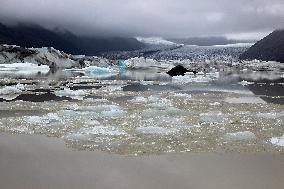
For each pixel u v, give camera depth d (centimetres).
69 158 1538
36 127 2073
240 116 2453
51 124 2141
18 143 1756
